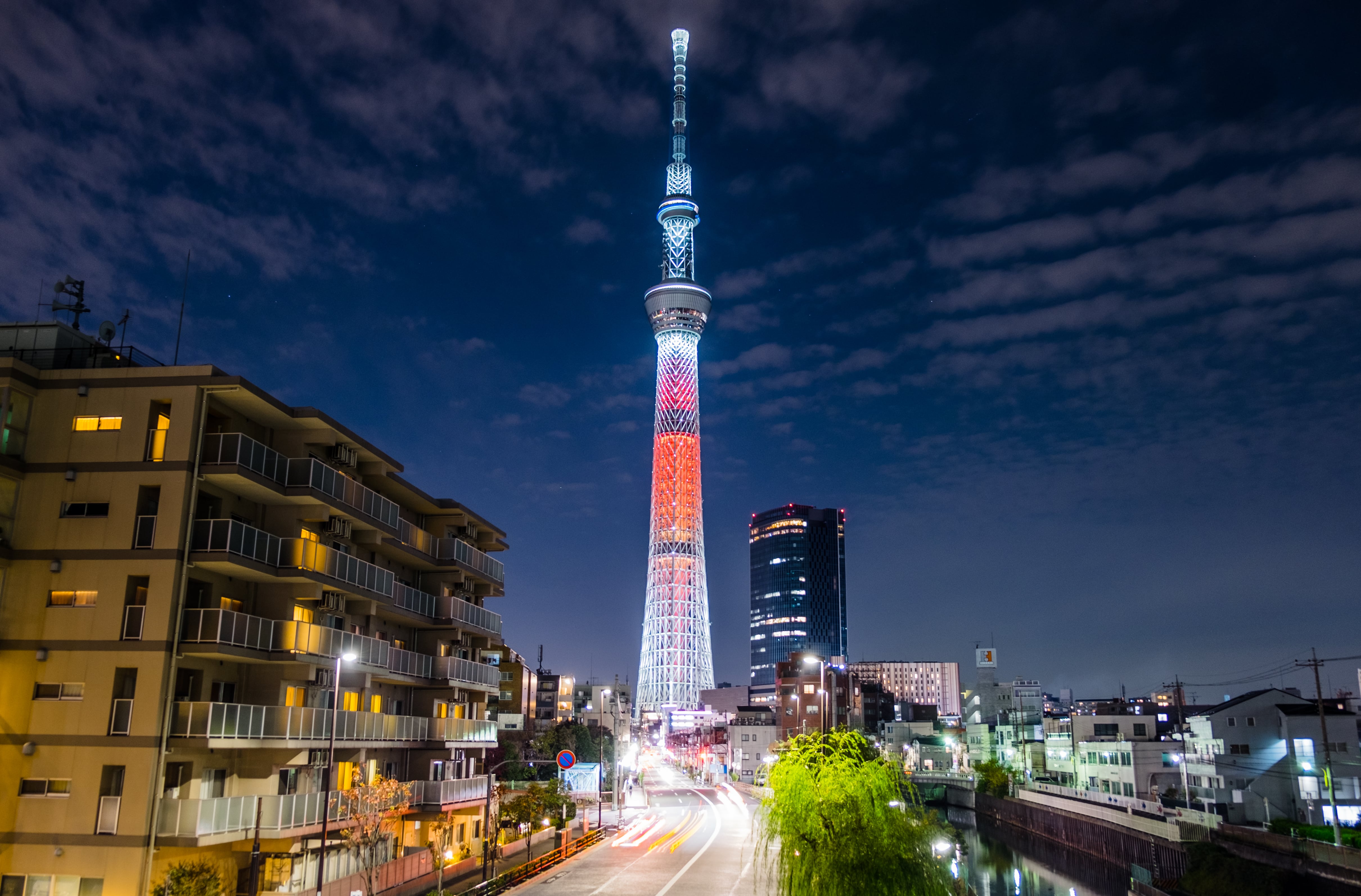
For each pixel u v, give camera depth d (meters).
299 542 40.00
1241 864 62.81
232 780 38.75
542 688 186.25
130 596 35.09
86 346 40.50
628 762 146.75
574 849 69.88
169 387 36.75
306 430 42.81
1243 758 90.62
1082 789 112.81
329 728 41.25
